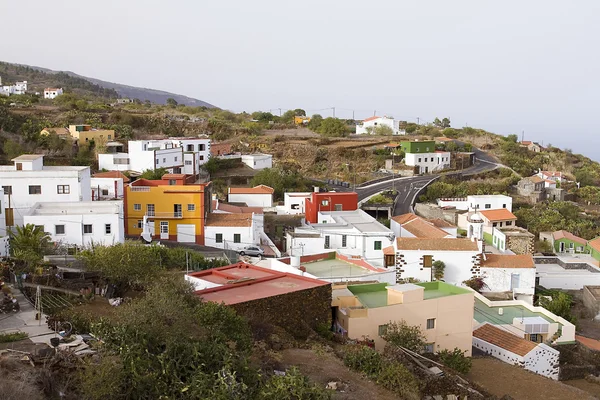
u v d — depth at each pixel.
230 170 123.94
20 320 32.62
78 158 112.75
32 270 42.91
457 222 97.50
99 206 61.84
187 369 24.80
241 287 40.12
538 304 61.72
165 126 157.62
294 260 51.59
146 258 45.84
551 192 129.38
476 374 39.41
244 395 23.66
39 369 23.66
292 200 90.25
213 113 196.00
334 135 171.25
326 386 28.56
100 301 40.38
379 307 39.66
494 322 50.50
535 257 81.75
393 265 62.25
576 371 45.44
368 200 109.69
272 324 36.56
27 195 64.75
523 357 42.84
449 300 41.97
